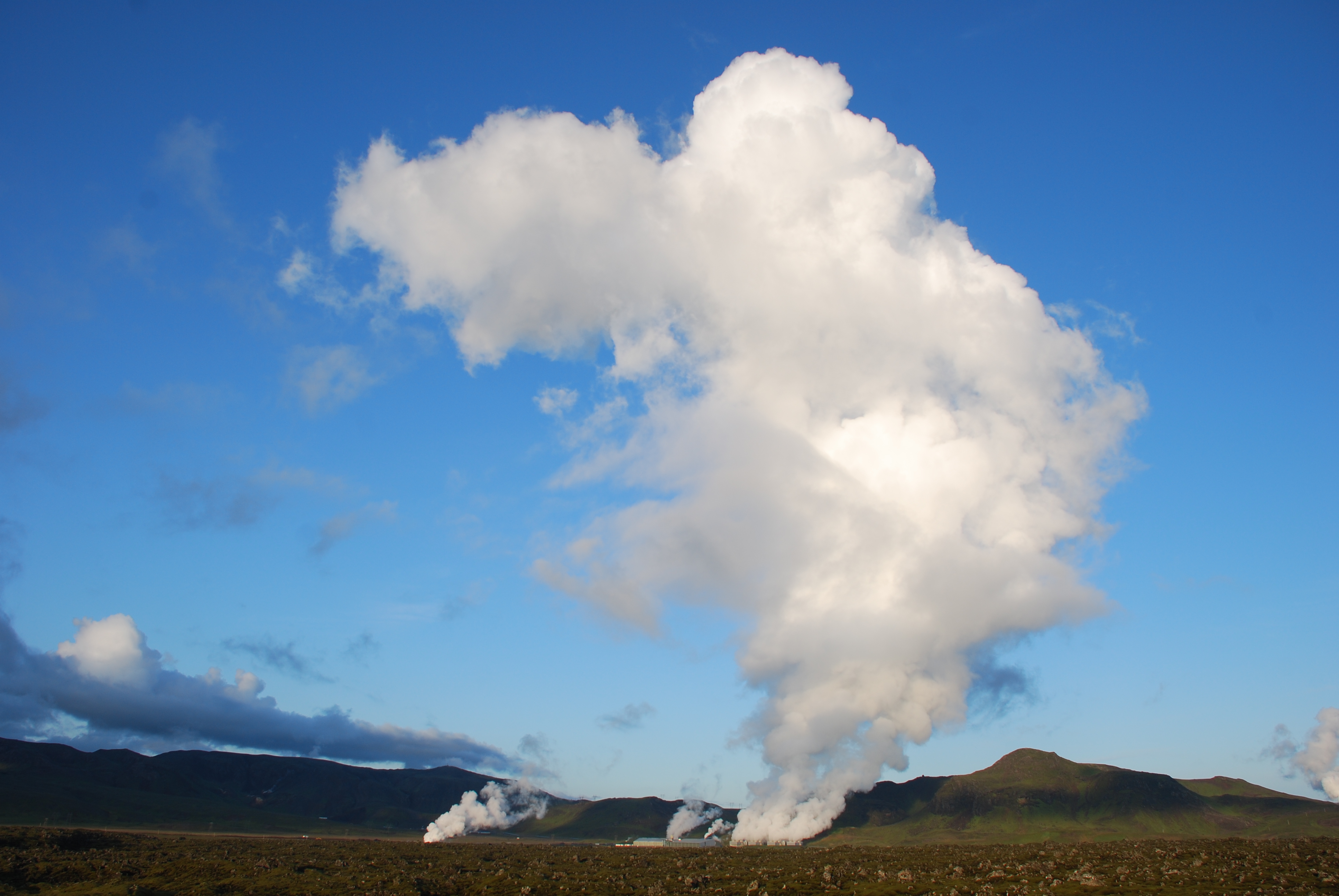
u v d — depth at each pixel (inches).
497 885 4662.9
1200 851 6028.5
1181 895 3472.0
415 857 6909.5
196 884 4596.5
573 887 4500.5
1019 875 4530.0
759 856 7534.5
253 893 4284.0
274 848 7647.6
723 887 4333.2
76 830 7795.3
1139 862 5039.4
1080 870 4547.2
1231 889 3627.0
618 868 5841.5
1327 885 3713.1
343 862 5954.7
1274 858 5108.3
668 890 4249.5
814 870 5349.4
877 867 5487.2
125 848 6579.7
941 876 4682.6
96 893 4313.5
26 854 5393.7
